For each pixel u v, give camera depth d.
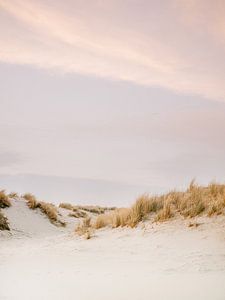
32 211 17.16
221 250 7.01
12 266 6.75
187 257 6.70
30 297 4.25
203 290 4.21
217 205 9.80
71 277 5.42
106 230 10.64
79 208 24.92
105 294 4.27
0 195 16.64
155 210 11.05
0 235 12.88
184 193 11.93
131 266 6.25
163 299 3.92
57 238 10.96
